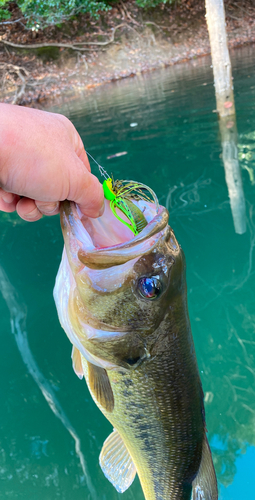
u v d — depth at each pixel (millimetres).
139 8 3334
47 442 643
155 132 1569
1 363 806
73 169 236
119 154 1427
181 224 1040
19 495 573
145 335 293
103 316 289
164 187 1188
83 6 3137
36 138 221
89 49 3156
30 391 738
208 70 2549
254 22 3523
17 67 2959
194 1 3500
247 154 1272
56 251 1091
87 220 304
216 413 654
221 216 1045
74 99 2623
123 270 280
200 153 1336
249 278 863
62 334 846
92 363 311
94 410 688
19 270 1038
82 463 605
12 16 3129
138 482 577
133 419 317
